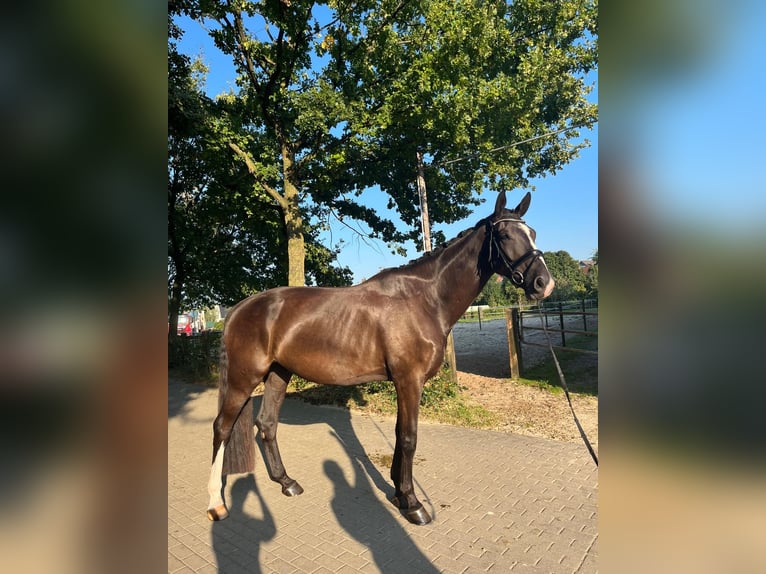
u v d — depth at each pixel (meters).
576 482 3.92
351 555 2.85
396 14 7.02
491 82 7.44
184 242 11.18
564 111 10.27
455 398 6.55
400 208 9.61
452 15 6.50
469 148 8.36
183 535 3.12
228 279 11.71
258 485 3.99
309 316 3.47
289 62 7.05
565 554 2.83
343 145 7.31
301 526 3.23
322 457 4.62
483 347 13.12
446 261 3.48
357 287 3.59
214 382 8.87
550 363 9.59
